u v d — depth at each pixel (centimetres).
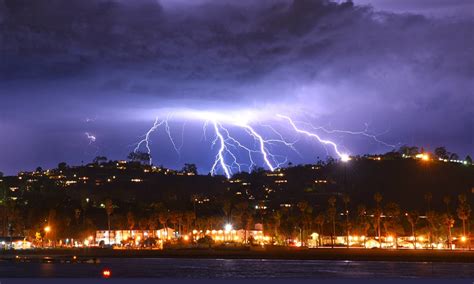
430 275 14650
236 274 15638
